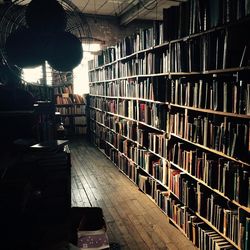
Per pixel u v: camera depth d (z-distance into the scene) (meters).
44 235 1.36
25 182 1.31
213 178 2.30
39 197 1.43
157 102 3.29
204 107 2.42
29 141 1.71
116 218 3.23
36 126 1.93
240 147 1.99
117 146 5.04
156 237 2.83
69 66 1.62
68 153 1.68
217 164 2.28
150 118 3.60
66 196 1.56
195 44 2.44
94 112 6.82
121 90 4.68
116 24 7.67
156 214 3.33
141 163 3.90
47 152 1.61
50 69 2.00
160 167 3.33
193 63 2.48
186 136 2.72
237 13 1.91
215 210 2.33
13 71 1.77
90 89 7.20
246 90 1.89
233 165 2.10
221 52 2.13
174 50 2.84
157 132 3.71
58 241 1.32
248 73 2.11
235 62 2.07
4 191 1.23
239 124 1.99
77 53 1.61
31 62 1.58
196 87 2.51
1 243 1.22
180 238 2.81
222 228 2.26
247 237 1.93
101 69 6.02
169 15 2.83
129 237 2.83
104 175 4.75
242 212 2.02
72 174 4.80
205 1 2.23
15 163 1.48
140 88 3.83
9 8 1.66
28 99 1.86
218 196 2.42
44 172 1.53
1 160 1.51
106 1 6.23
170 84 3.00
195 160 2.58
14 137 1.86
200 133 2.49
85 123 7.75
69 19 1.84
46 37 1.55
